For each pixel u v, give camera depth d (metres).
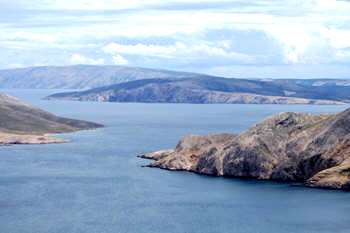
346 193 182.75
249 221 152.88
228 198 180.25
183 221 153.00
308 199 175.88
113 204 172.38
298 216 157.00
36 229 143.50
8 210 163.88
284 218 155.38
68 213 160.62
